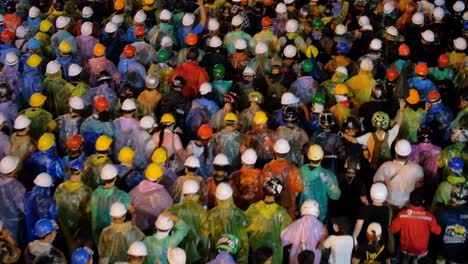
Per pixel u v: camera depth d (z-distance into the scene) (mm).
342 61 15672
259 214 9789
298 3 20516
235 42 16391
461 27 18719
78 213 10383
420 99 13914
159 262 9281
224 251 8812
